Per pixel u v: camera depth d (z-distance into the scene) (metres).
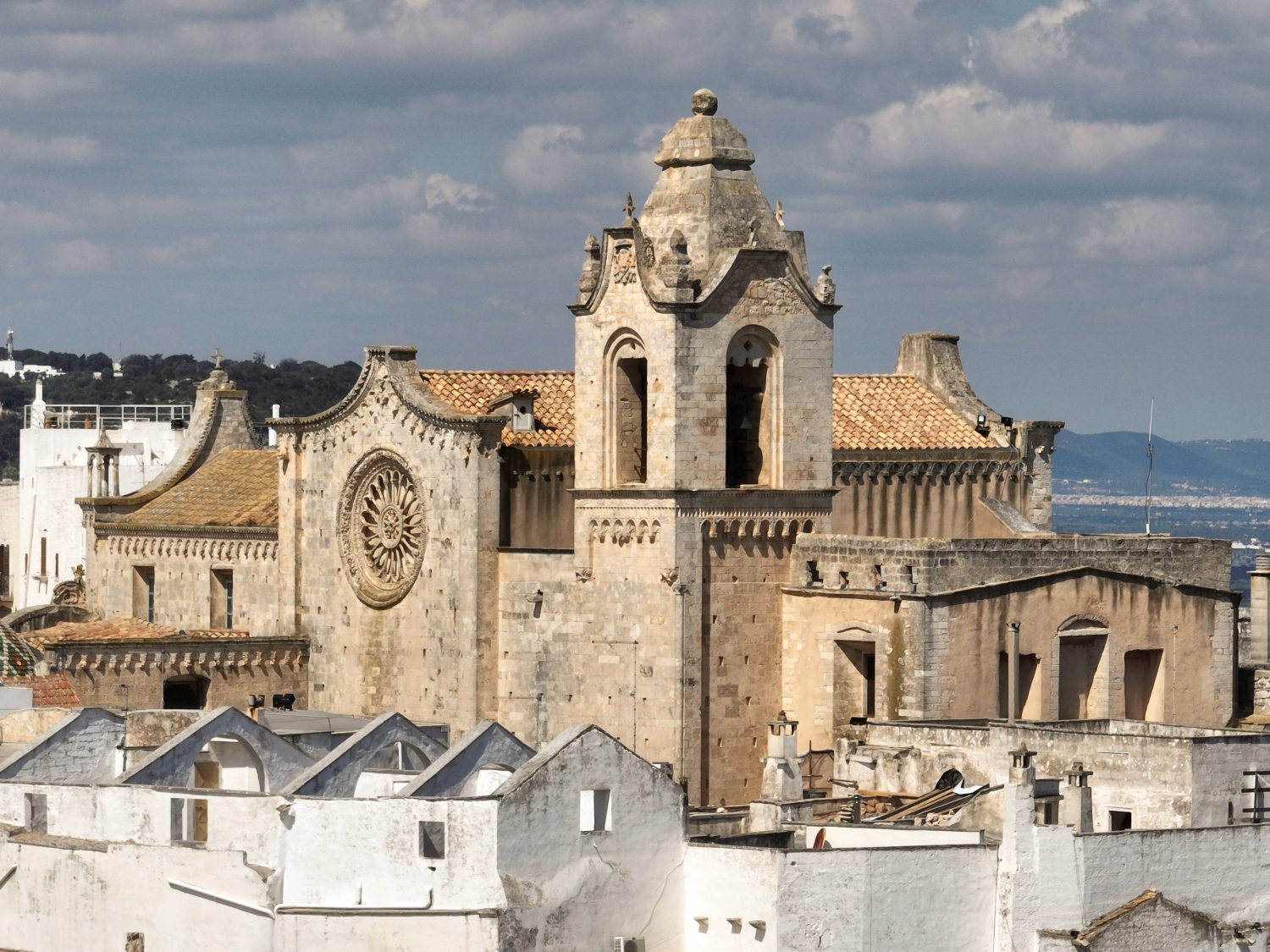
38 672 187.25
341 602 194.38
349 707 193.75
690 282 176.50
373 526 192.38
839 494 193.00
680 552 176.25
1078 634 179.38
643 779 125.88
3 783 136.50
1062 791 140.62
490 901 121.69
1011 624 176.62
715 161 180.00
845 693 177.50
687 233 179.12
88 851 130.50
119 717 146.25
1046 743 151.62
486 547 183.75
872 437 195.75
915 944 127.94
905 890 127.56
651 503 177.00
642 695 177.88
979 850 129.50
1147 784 146.75
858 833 134.88
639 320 177.50
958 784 156.25
